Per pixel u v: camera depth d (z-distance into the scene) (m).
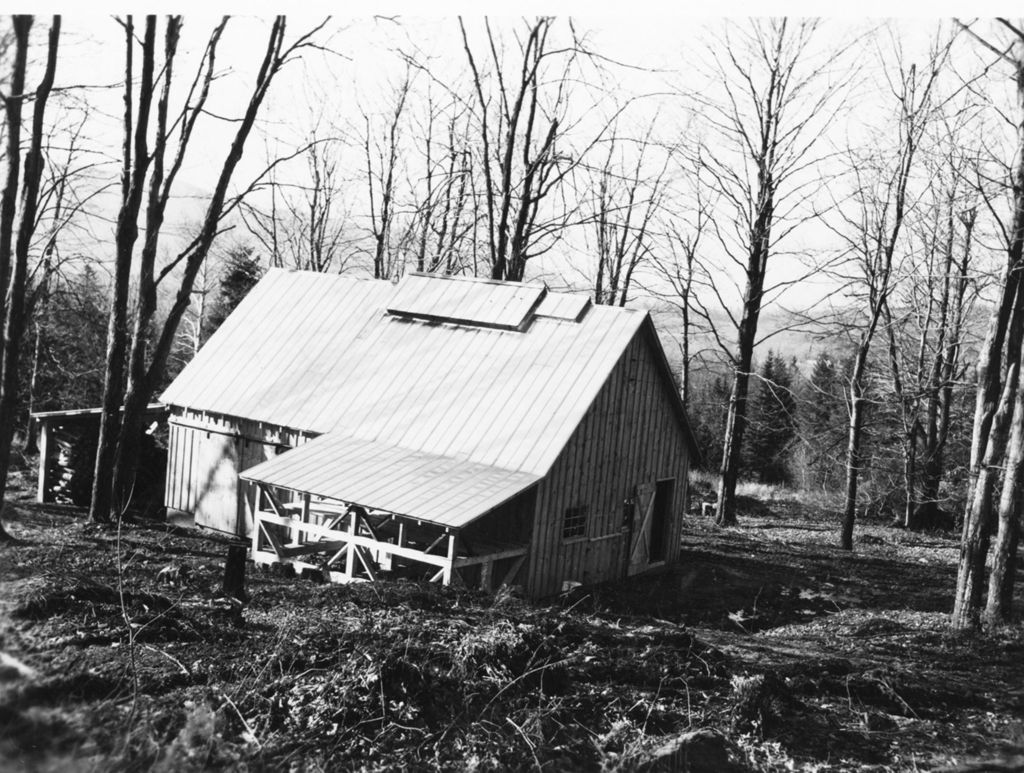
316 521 20.75
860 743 9.30
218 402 23.75
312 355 23.95
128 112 19.84
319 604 12.58
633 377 21.31
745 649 13.23
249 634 10.19
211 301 50.81
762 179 31.16
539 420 19.66
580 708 9.11
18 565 12.22
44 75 14.32
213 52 20.12
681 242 36.12
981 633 15.93
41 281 26.73
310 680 8.62
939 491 38.41
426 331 23.12
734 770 8.25
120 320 20.23
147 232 20.42
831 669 11.81
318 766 7.35
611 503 21.14
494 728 8.39
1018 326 16.39
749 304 31.94
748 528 31.98
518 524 18.81
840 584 22.33
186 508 24.41
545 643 10.27
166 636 9.58
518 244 29.59
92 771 6.68
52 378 38.19
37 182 14.13
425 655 9.38
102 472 20.53
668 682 10.16
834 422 45.19
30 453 33.69
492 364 21.42
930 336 37.91
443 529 19.03
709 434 58.97
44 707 7.37
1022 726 10.26
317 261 43.56
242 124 20.16
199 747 7.26
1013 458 16.23
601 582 21.06
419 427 20.61
